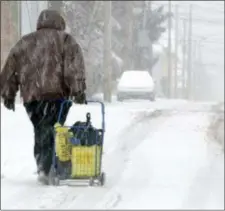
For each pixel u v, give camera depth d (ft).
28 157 70.64
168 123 110.01
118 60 368.68
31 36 58.54
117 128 101.96
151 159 69.00
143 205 45.50
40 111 58.65
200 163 66.13
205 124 105.50
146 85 257.14
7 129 93.91
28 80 58.18
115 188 52.90
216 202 46.57
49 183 55.31
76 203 46.19
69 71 57.67
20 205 45.50
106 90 218.18
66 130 56.13
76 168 55.47
